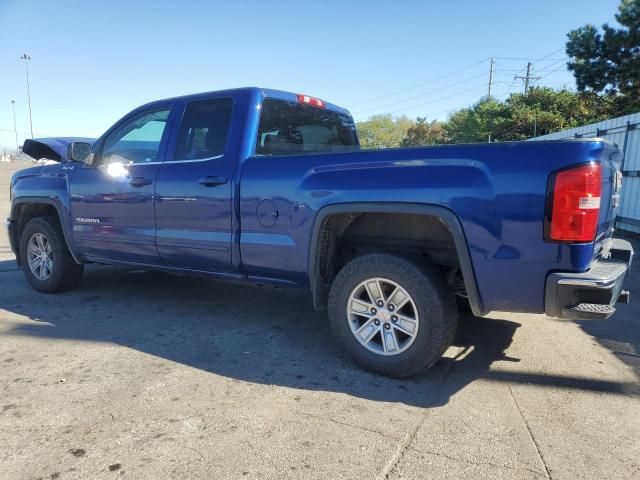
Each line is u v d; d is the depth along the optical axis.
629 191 10.02
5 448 2.59
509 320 4.72
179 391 3.23
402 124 88.88
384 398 3.15
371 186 3.30
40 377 3.43
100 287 5.92
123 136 4.95
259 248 3.88
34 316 4.80
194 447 2.60
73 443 2.63
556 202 2.78
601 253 3.36
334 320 3.60
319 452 2.56
